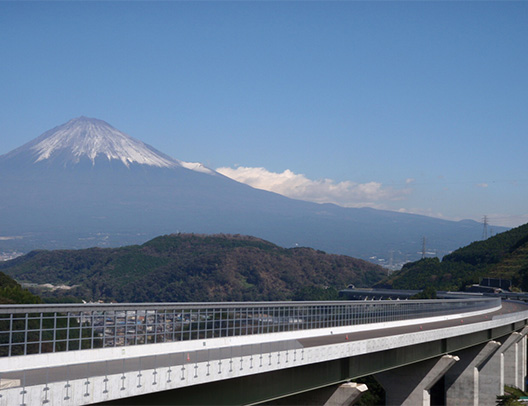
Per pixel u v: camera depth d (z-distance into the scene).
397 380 56.72
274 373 32.75
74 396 22.16
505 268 194.12
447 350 56.62
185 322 33.56
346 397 38.50
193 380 26.80
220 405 29.09
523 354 98.50
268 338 39.06
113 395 23.48
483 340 68.50
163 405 26.34
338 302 48.09
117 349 29.44
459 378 70.88
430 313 66.25
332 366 37.84
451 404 70.94
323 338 42.34
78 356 27.56
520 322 86.81
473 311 80.69
